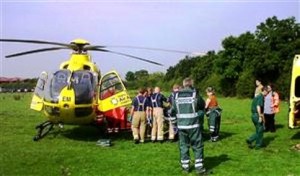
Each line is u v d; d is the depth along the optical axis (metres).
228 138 15.36
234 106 37.88
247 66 59.91
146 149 12.87
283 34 54.84
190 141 9.70
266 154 12.07
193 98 9.51
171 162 10.86
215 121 14.45
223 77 64.31
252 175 9.50
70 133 16.31
